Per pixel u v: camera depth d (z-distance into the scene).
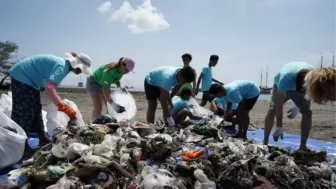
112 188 3.37
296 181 3.68
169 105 6.50
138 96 32.19
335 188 3.87
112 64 6.23
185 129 5.68
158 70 6.46
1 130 4.28
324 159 4.79
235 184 3.50
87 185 3.38
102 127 4.75
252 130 8.58
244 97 6.80
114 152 4.04
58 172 3.58
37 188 3.54
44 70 5.13
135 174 3.76
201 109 7.58
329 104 2.48
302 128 5.57
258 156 4.26
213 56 8.87
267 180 3.68
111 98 6.42
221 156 4.20
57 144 4.31
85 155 3.86
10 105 6.31
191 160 3.91
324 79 2.38
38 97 5.37
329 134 8.12
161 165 3.96
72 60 5.25
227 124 8.56
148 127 5.09
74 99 22.27
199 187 3.44
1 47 38.28
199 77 9.01
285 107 15.10
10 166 4.43
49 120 5.85
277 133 5.28
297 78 4.89
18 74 5.13
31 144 5.80
